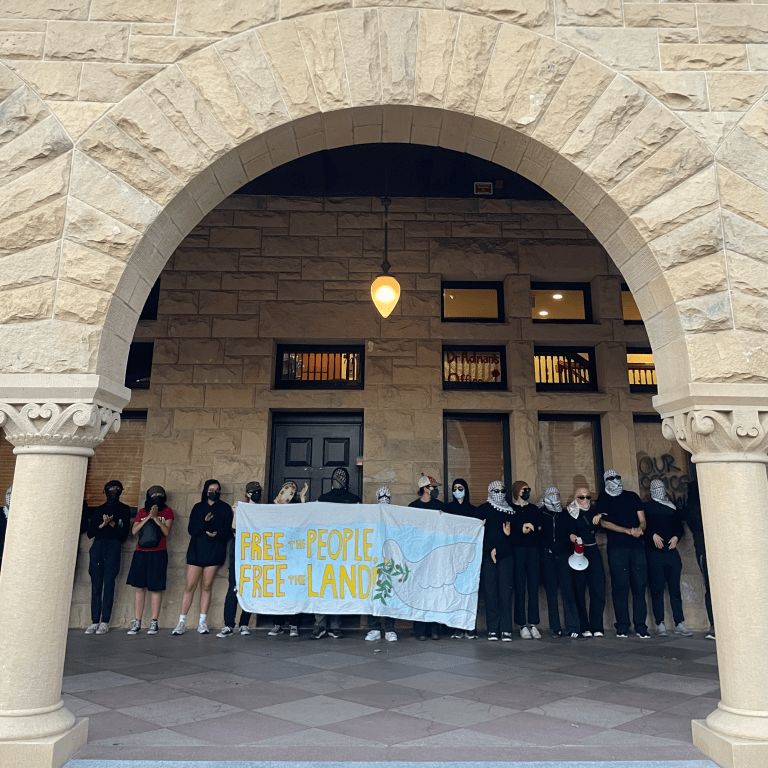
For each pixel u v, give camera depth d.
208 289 8.04
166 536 7.29
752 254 4.03
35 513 3.51
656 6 4.34
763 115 4.20
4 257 3.84
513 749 3.46
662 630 7.07
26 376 3.65
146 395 7.77
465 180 8.02
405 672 5.29
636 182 4.11
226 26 4.19
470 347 8.26
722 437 3.76
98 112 4.05
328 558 6.57
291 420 8.08
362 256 8.17
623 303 8.36
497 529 6.96
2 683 3.30
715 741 3.36
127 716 4.04
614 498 7.20
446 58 4.21
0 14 4.15
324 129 4.32
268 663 5.60
